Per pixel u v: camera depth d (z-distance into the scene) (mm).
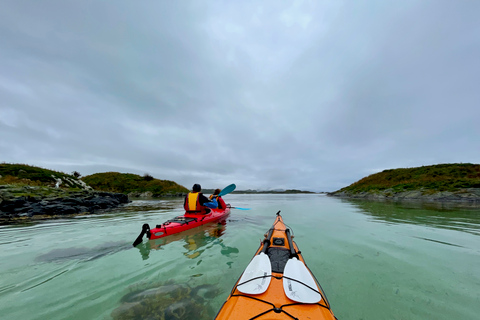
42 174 19531
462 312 2449
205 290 2936
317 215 10242
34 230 6758
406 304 2639
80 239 5617
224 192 9375
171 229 5902
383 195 20844
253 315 1823
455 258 4137
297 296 2059
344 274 3506
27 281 3189
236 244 5129
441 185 17703
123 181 39531
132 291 2891
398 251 4594
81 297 2736
